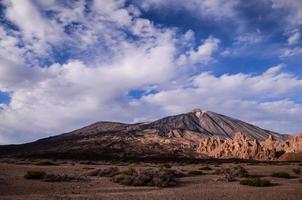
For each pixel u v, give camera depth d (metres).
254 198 21.05
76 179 30.67
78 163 79.00
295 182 33.06
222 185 29.20
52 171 40.91
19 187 24.05
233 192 23.91
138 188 25.94
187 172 43.12
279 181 34.16
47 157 141.50
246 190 25.27
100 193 22.52
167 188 26.47
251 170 52.25
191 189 25.77
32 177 30.06
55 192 22.42
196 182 31.78
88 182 29.17
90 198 20.00
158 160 119.81
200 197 21.20
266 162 110.12
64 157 139.75
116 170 37.84
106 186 26.88
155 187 26.91
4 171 37.34
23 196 20.09
